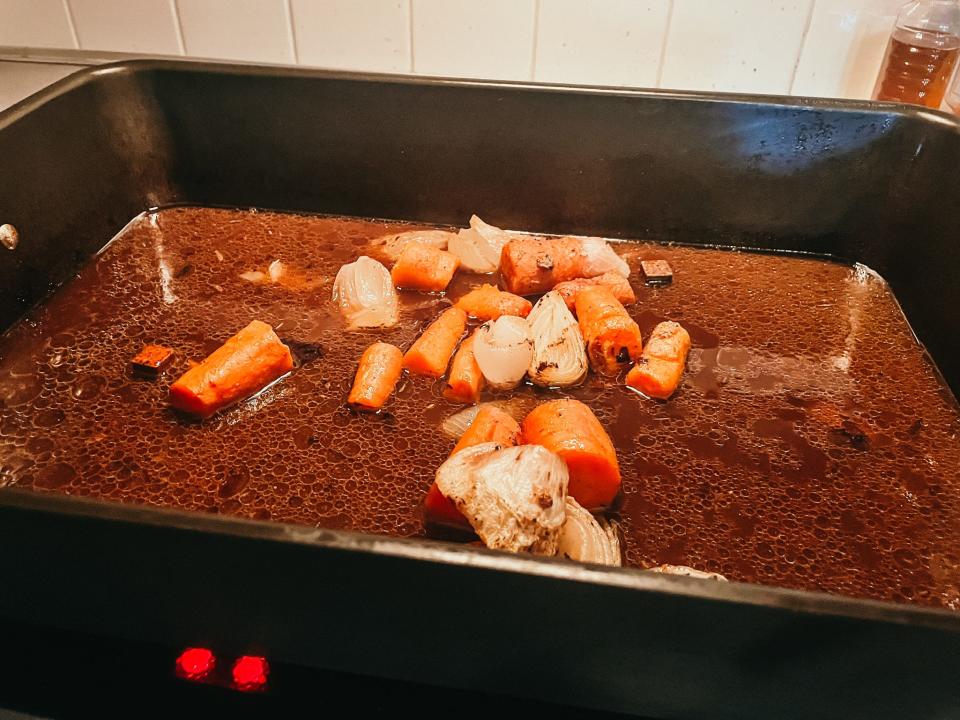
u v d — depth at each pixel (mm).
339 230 430
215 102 410
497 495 236
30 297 358
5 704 221
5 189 339
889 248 401
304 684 227
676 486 283
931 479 292
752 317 375
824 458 298
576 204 425
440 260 376
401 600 191
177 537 186
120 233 414
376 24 452
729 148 398
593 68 454
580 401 318
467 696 225
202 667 230
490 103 397
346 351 338
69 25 468
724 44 437
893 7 414
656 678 200
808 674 190
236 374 302
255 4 450
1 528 193
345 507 267
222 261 398
